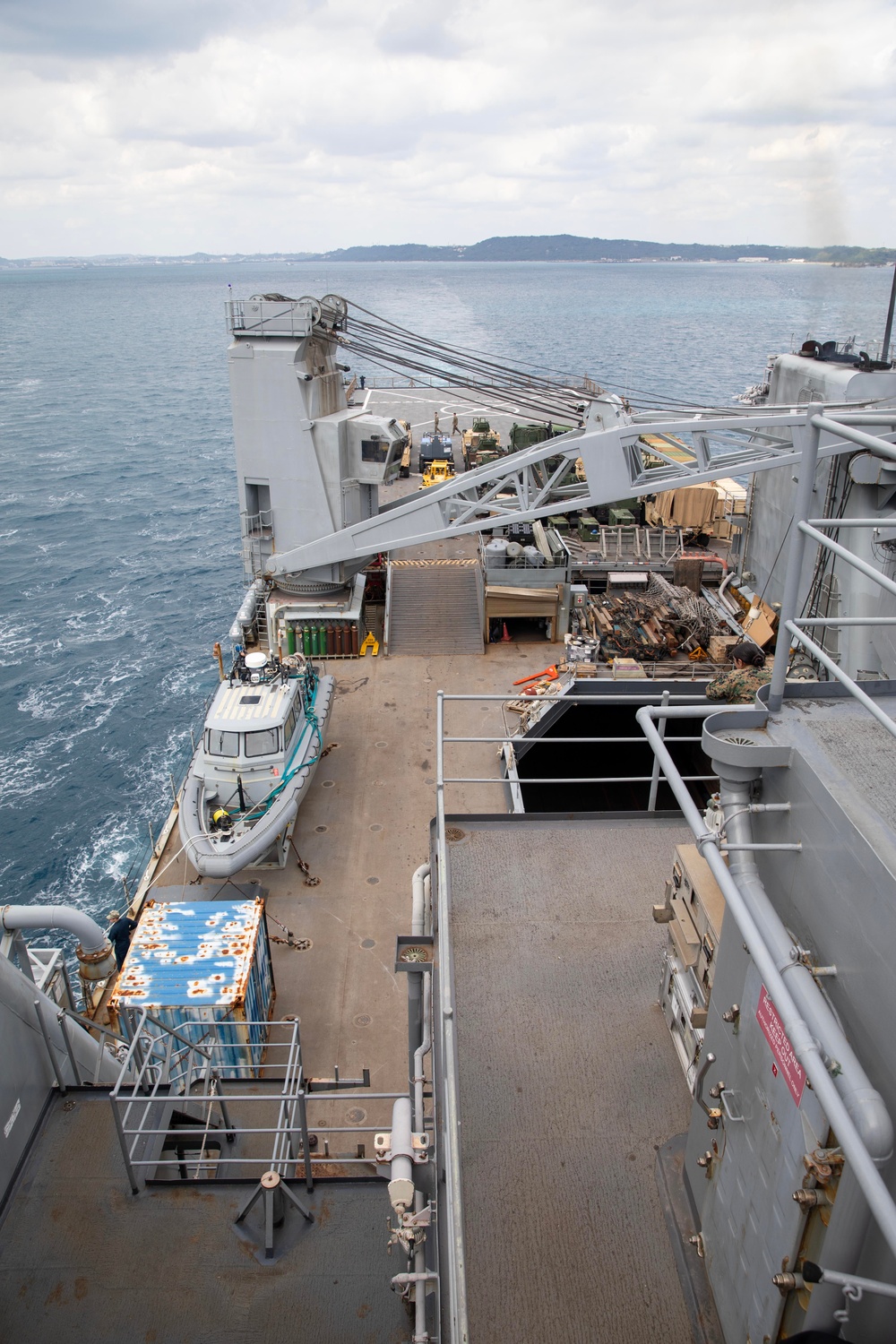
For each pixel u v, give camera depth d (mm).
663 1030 6184
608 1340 4379
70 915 11500
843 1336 3314
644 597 23766
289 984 14219
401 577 27641
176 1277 6355
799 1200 3225
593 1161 5281
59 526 53312
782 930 3559
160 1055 9305
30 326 199375
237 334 23125
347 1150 11445
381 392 50562
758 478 22844
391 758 19922
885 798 3363
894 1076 2896
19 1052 7250
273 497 24484
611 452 20406
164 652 36406
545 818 8344
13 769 28391
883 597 16891
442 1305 4777
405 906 15867
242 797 16281
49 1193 6918
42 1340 5965
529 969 6668
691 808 3768
